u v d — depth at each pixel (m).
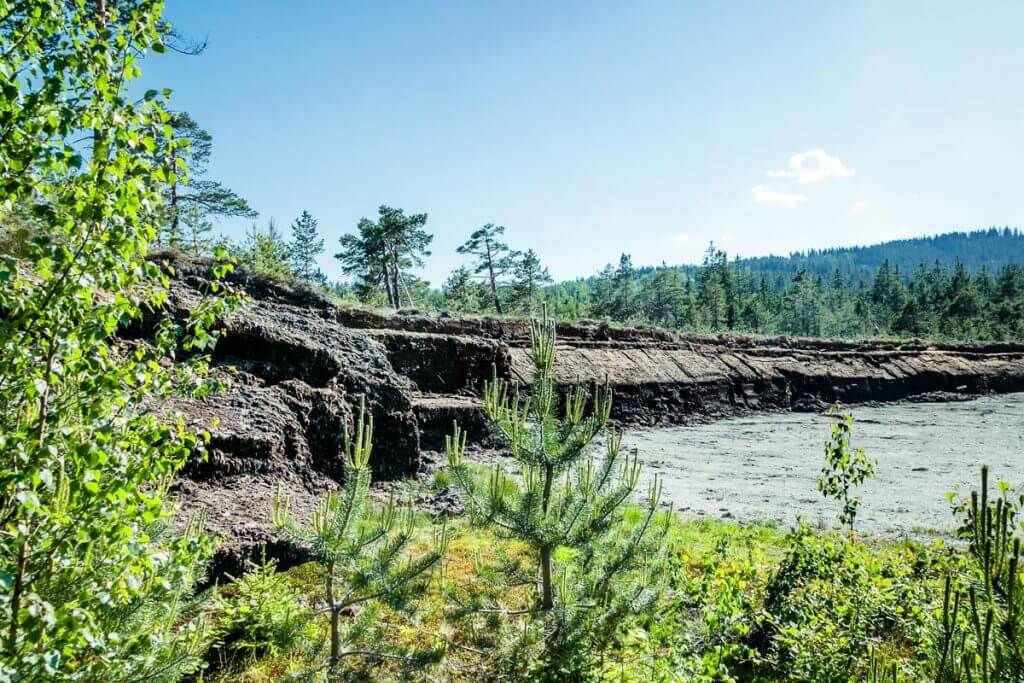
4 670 2.73
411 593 5.45
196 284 16.58
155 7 3.73
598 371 36.22
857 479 8.21
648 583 6.00
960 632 3.78
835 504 16.12
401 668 5.31
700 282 118.75
